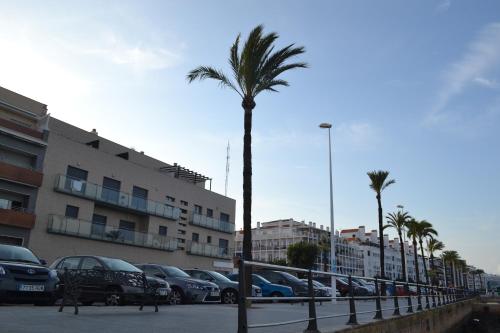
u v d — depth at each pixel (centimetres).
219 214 5575
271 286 1992
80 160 3788
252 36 1912
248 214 1800
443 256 11125
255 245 12700
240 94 1998
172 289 1625
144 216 4453
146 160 5062
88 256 1348
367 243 14225
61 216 3512
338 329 811
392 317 1219
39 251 3359
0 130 3112
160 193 4650
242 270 534
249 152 1889
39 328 660
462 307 3600
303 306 1705
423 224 6756
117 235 3984
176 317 961
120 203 4091
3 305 1141
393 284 1385
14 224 3159
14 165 3216
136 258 4184
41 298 1067
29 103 3781
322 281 2759
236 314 1101
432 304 2161
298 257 7844
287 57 1969
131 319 867
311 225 12988
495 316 4894
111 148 4675
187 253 4884
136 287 1132
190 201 5091
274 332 764
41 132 3481
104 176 4009
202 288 1655
